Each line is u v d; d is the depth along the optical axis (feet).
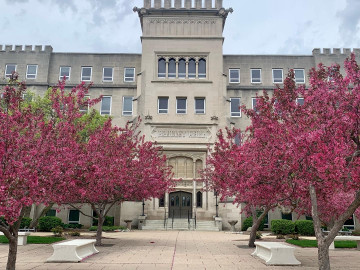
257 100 36.40
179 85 117.70
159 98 117.91
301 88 34.55
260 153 33.71
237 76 127.34
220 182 47.57
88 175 30.78
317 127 31.07
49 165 27.14
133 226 103.19
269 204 44.04
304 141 29.35
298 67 127.75
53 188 28.86
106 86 124.47
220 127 114.01
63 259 38.73
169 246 55.21
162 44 121.19
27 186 24.97
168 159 112.06
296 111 33.14
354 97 30.63
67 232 78.18
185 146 111.75
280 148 31.50
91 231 90.12
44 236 67.97
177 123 113.60
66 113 34.04
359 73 31.30
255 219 67.10
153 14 123.34
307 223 82.69
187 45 121.19
